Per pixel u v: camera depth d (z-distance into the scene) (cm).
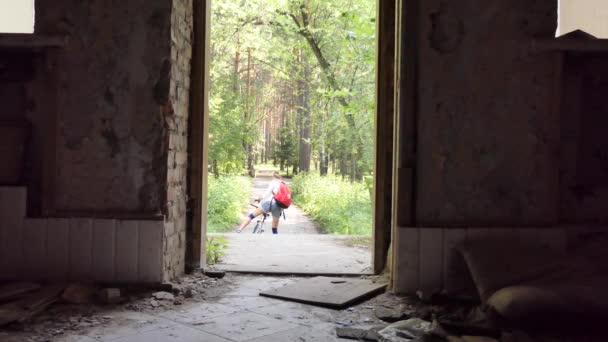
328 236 830
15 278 481
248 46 2219
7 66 497
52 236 480
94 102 483
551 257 421
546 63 471
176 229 520
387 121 548
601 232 468
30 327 375
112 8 482
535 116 472
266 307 440
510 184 472
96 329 375
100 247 478
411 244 471
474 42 473
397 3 501
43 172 485
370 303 457
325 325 394
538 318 358
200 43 554
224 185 1692
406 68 476
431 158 476
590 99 485
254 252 684
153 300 446
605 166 484
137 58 482
